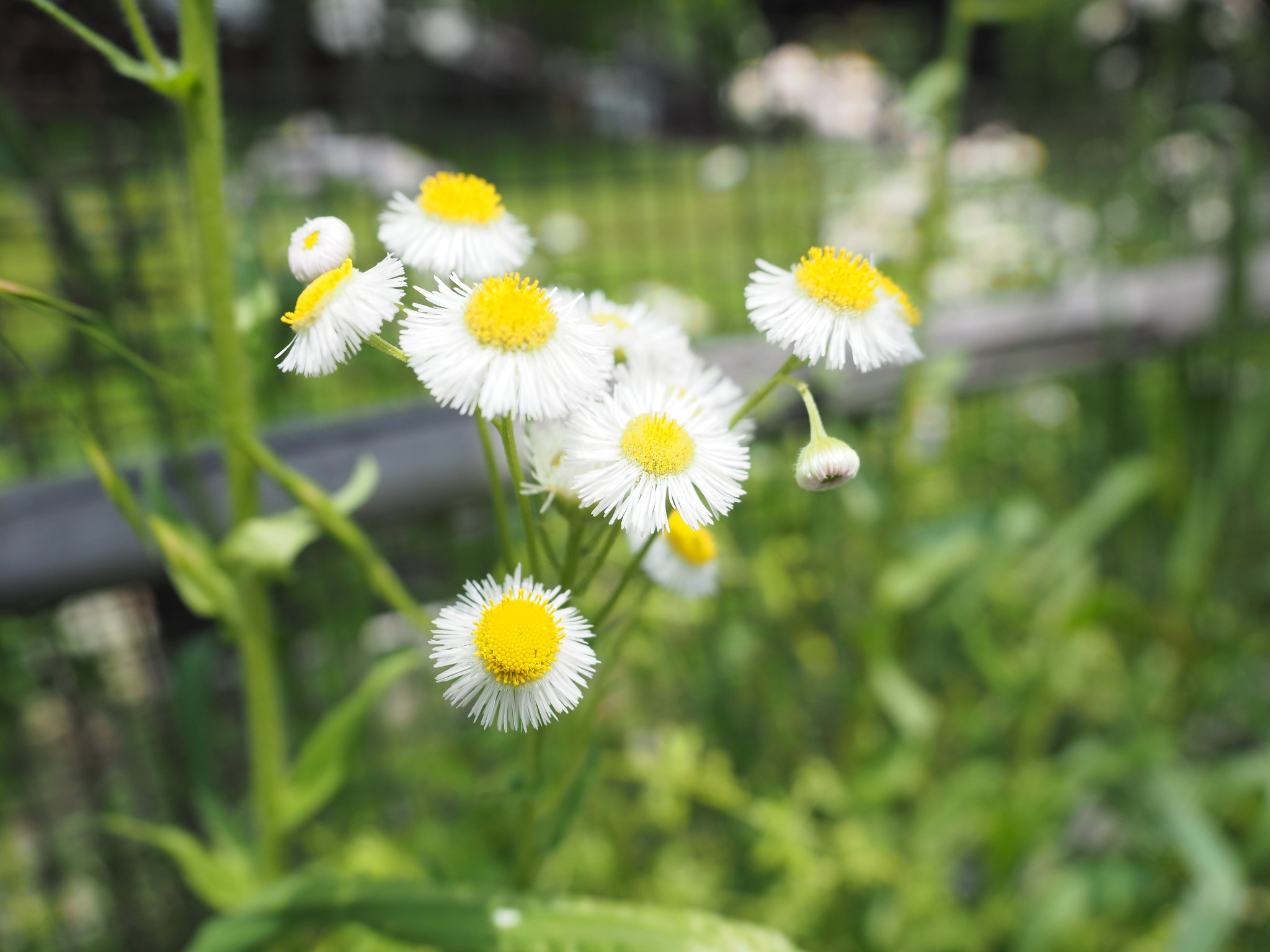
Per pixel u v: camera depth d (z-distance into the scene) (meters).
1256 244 0.43
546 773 0.20
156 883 0.34
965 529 0.36
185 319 0.32
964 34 0.34
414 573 0.36
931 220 0.35
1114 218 0.48
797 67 0.47
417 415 0.28
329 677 0.36
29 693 0.32
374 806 0.36
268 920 0.20
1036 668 0.38
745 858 0.37
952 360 0.34
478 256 0.15
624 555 0.34
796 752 0.39
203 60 0.19
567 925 0.19
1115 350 0.40
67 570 0.24
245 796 0.35
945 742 0.39
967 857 0.41
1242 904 0.32
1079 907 0.31
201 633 0.31
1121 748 0.34
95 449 0.18
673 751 0.33
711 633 0.40
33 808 0.33
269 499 0.25
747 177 0.47
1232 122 0.38
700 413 0.13
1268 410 0.37
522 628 0.12
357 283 0.12
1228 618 0.40
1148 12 0.47
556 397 0.12
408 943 0.19
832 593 0.43
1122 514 0.45
